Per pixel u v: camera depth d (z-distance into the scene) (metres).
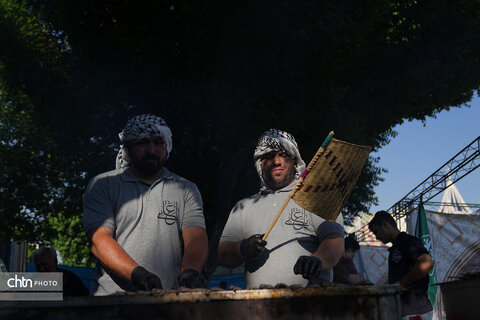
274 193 2.36
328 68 8.65
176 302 1.07
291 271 2.11
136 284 1.62
